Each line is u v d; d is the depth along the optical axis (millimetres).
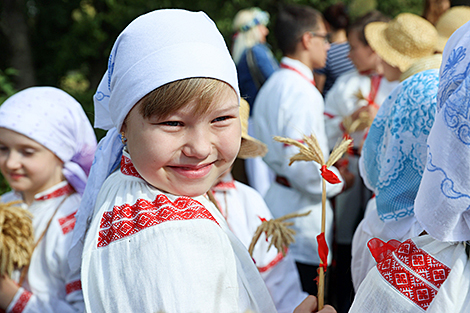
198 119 1020
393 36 2357
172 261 966
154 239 985
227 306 1009
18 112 1812
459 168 992
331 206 2738
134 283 963
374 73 3074
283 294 1913
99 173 1281
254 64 4082
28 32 7902
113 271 990
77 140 1938
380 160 1411
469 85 974
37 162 1829
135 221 1029
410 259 1137
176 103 983
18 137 1799
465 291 1068
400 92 1367
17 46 7555
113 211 1072
